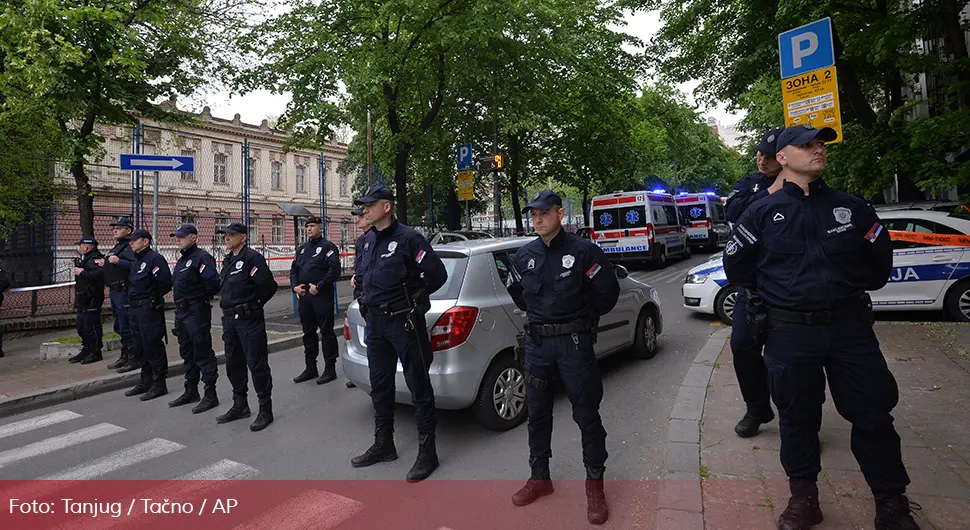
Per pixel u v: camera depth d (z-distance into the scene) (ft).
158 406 19.36
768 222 9.07
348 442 15.17
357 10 45.55
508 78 55.88
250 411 18.10
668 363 21.17
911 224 25.26
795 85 18.62
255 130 91.09
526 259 11.03
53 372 23.48
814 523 9.09
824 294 8.48
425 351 13.14
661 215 59.57
